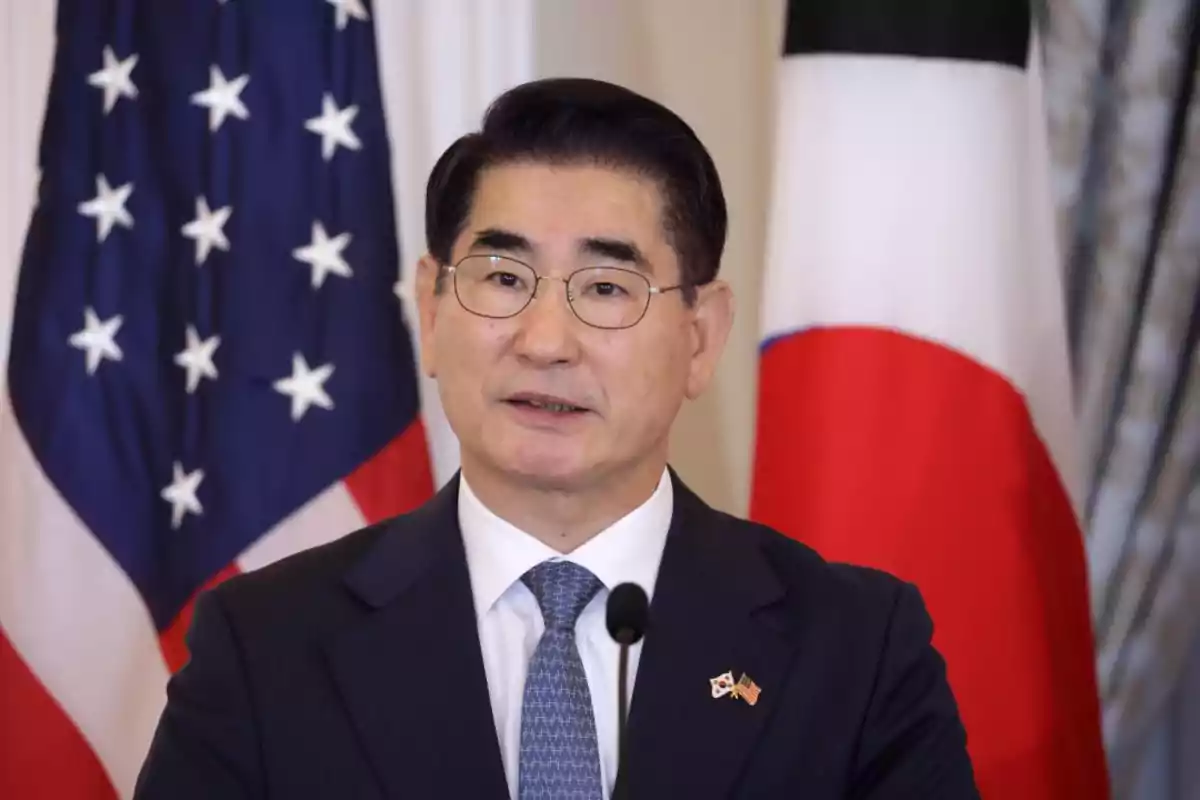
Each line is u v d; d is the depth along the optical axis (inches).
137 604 328.8
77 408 330.3
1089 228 335.9
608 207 198.7
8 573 326.3
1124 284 328.5
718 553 216.7
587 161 201.2
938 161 302.2
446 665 199.0
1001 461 298.7
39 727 323.9
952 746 206.2
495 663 204.7
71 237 334.0
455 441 344.8
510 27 356.2
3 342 345.4
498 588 206.7
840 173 306.2
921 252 302.2
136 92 338.6
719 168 372.5
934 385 300.0
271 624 205.5
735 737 196.9
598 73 373.1
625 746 192.2
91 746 325.7
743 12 371.6
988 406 299.4
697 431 374.3
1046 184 309.6
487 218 200.8
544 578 206.2
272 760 193.8
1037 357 305.7
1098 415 329.7
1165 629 327.6
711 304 220.1
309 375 330.3
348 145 336.5
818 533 303.0
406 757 192.5
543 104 203.2
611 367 197.5
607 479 203.3
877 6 306.7
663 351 202.7
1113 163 331.0
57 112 337.7
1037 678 297.7
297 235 333.7
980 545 298.5
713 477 373.1
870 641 211.0
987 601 298.0
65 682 326.0
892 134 304.0
